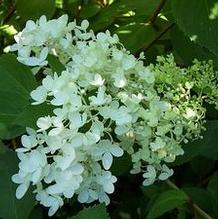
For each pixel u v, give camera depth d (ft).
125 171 1.85
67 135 1.45
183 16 1.83
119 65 1.60
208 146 1.87
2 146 1.82
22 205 1.63
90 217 1.51
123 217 2.14
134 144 1.70
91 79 1.54
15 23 2.29
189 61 2.07
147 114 1.53
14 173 1.65
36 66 1.78
